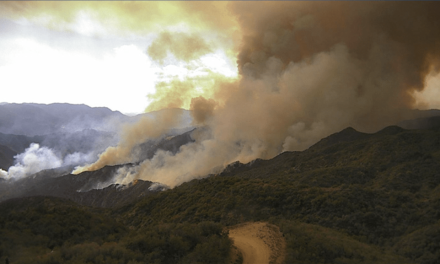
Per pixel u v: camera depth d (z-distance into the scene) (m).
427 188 49.12
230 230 38.28
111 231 30.69
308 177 60.38
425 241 31.86
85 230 28.91
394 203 42.09
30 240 24.83
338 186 54.66
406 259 29.80
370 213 39.19
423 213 38.81
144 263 22.66
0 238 23.92
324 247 27.23
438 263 28.77
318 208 42.16
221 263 24.69
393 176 54.97
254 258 26.81
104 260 21.55
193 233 28.88
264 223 38.94
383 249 33.53
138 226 49.91
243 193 48.78
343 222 38.62
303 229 32.97
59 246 25.30
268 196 46.16
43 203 40.38
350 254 27.02
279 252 27.33
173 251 25.66
